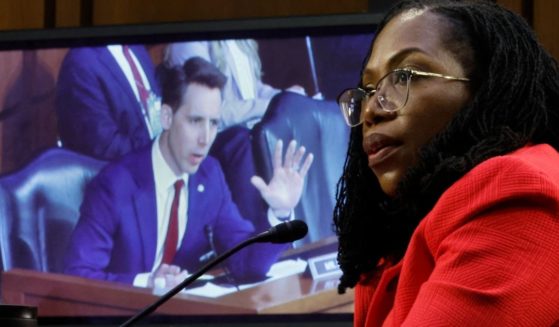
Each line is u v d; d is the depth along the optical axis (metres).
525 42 1.51
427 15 1.53
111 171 3.63
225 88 3.58
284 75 3.55
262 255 3.45
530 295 1.24
